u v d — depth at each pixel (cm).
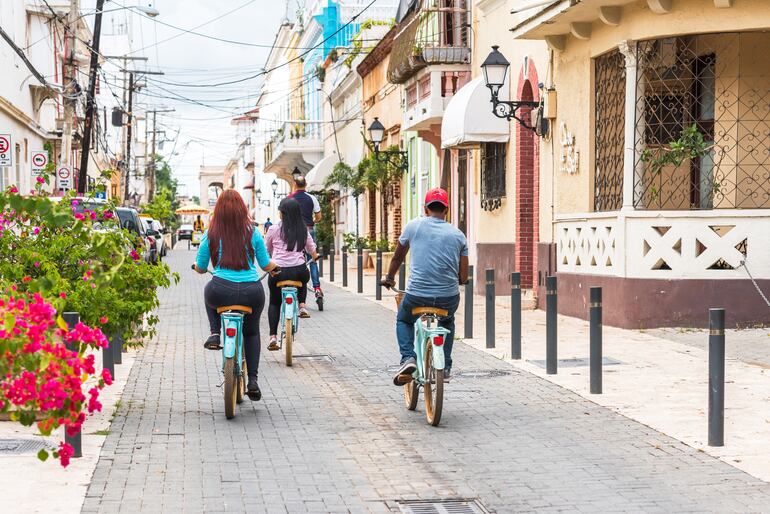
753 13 1467
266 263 980
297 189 1881
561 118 1825
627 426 915
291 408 1009
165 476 739
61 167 2997
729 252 1503
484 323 1720
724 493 700
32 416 492
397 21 3419
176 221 9506
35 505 659
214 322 986
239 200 976
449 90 2512
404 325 980
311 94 5975
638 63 1560
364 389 1123
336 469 768
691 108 1641
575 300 1750
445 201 973
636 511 661
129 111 5744
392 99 3488
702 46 1634
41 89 3681
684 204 1664
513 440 866
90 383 1126
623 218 1550
